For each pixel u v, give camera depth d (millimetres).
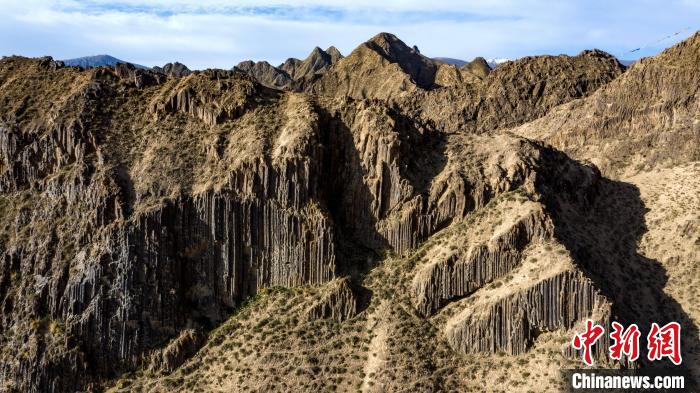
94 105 95250
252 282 88375
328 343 82062
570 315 80500
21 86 100062
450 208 91125
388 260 90062
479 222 89188
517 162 93688
